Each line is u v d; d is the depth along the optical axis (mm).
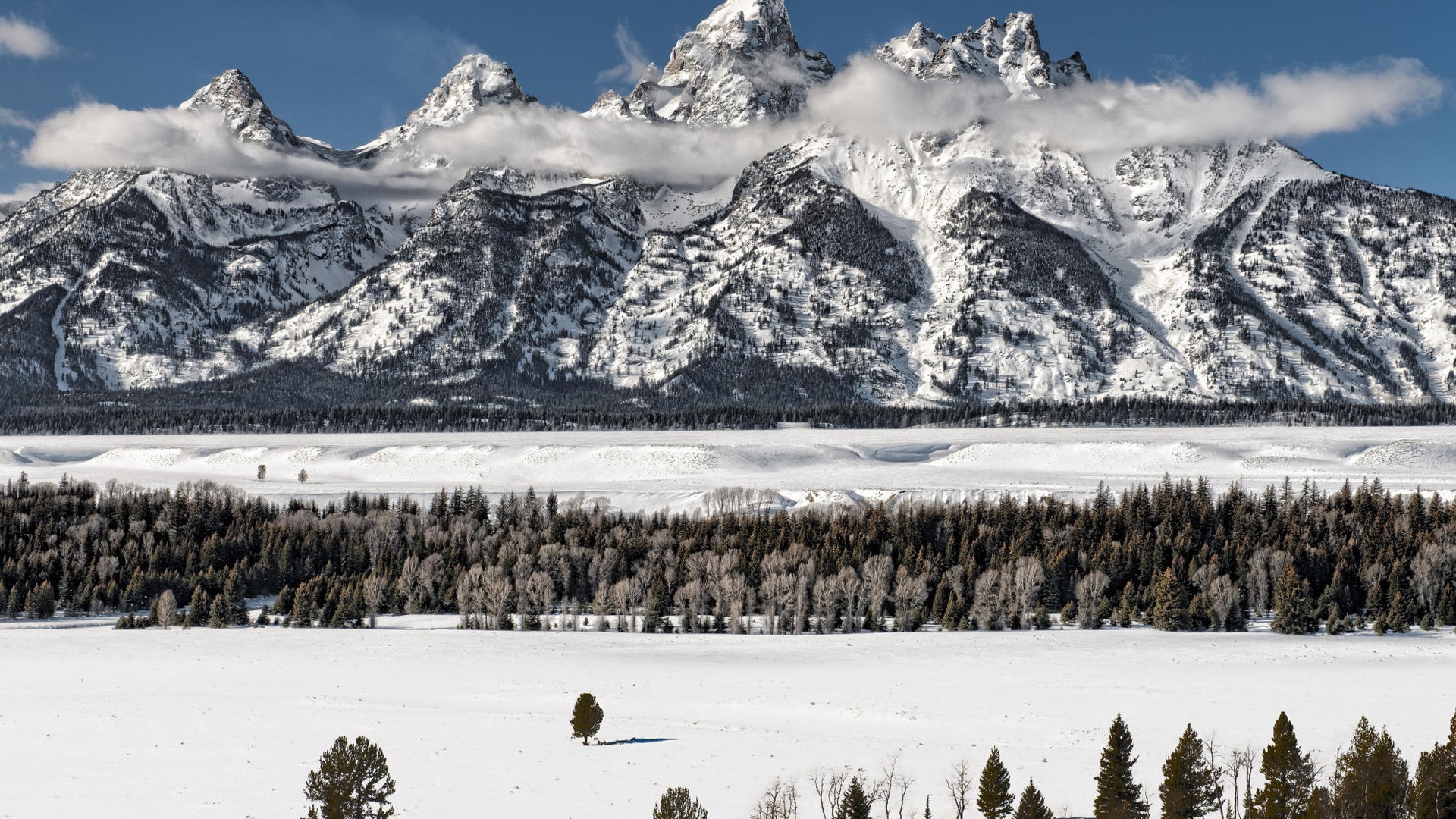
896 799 154250
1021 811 136000
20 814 150500
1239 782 164375
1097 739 185250
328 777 140000
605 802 153250
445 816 146750
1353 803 138375
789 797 146000
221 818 149000
